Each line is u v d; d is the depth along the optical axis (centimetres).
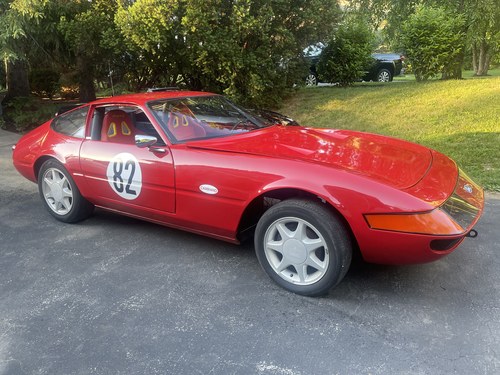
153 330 275
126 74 1112
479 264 343
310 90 1142
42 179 462
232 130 391
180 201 352
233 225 328
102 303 307
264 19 847
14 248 402
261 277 335
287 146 337
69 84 1356
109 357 252
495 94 862
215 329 274
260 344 258
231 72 924
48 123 496
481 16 1066
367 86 1164
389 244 270
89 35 962
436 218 265
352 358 243
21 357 254
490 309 284
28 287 331
